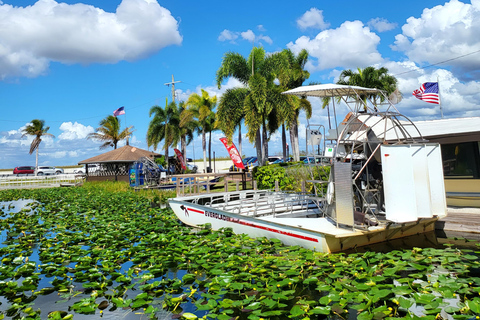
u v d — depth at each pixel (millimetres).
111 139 42688
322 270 5797
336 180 6832
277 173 15344
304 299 4961
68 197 19922
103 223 11000
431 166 6891
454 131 10039
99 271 6500
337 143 6902
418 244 7520
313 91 8672
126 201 16625
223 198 11625
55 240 8953
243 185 15844
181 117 31047
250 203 10648
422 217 6582
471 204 10141
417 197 6574
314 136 8266
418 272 5711
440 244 7453
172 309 4863
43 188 31609
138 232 9305
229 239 8102
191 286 5629
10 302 5297
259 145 21000
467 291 4719
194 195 12547
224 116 20328
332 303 4891
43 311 4961
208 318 4562
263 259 6441
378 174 7531
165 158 31250
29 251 8008
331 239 6598
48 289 5668
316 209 9414
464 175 10258
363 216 6844
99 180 34938
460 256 6207
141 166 24953
